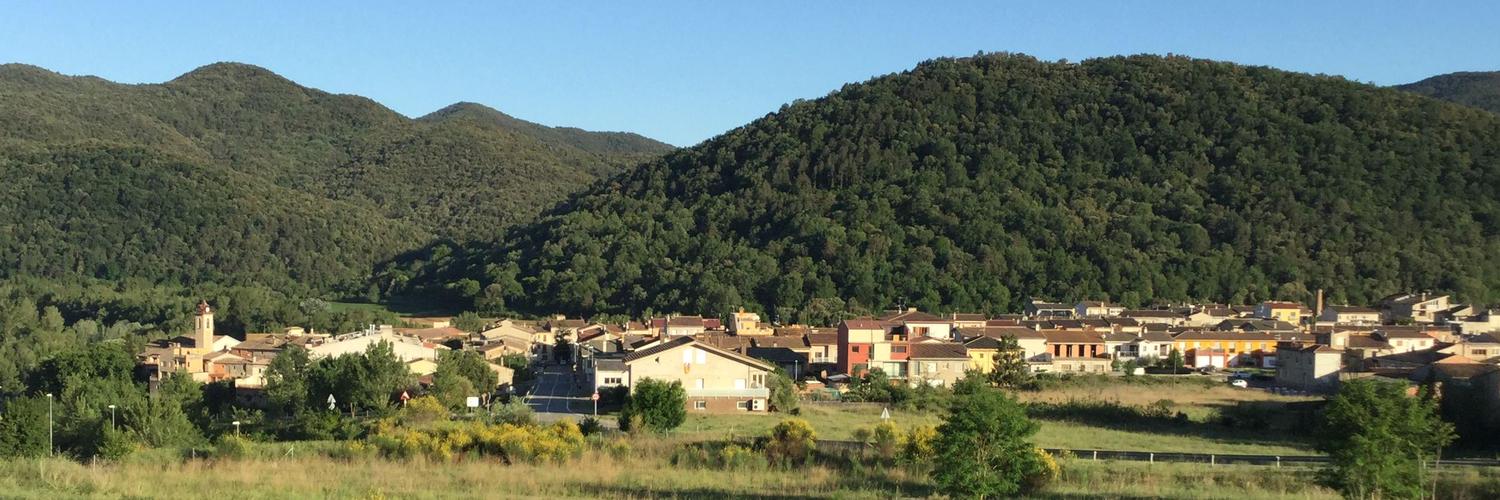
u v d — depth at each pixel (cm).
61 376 12350
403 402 8894
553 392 10981
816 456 6272
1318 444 4966
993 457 5109
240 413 9225
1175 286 19588
